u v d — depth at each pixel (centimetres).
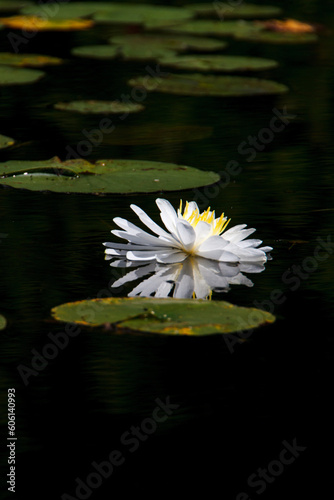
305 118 1123
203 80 1346
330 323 495
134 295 527
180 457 375
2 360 448
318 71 1449
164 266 591
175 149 952
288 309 514
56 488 354
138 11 2003
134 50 1570
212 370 442
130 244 636
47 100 1214
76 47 1631
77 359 452
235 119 1118
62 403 411
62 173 795
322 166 895
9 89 1301
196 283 556
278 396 416
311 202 759
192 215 619
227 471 363
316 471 367
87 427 390
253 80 1347
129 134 1022
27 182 761
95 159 891
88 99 1216
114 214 723
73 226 685
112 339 483
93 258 605
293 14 2056
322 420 397
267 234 666
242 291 541
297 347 466
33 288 541
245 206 744
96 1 2281
